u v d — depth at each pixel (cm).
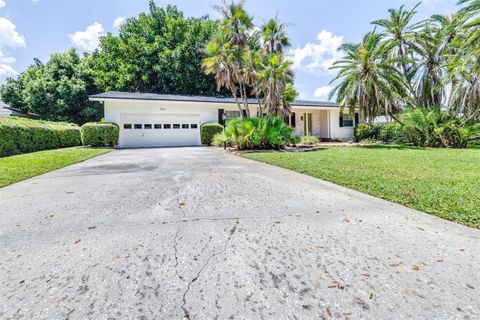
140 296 145
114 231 235
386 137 1686
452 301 138
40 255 191
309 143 1524
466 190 357
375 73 1375
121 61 2262
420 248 200
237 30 1318
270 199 342
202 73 2336
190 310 134
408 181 425
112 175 524
